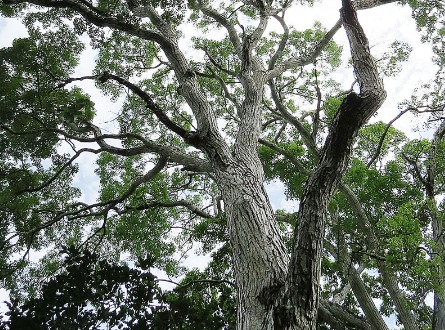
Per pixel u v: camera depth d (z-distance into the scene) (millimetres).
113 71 12758
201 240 10953
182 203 11828
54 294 6871
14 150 11484
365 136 11664
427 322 11328
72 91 11641
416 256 7809
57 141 11414
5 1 8547
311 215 4250
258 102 8117
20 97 11047
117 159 12906
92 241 12180
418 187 10500
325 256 10742
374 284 11602
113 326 6867
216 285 9961
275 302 4117
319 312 8812
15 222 11562
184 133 6680
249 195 5582
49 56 11398
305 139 11211
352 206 9359
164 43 8375
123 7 9797
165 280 8320
